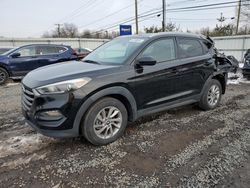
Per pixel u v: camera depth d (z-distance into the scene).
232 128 3.88
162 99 3.85
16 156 2.96
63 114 2.85
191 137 3.53
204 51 4.57
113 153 3.05
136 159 2.90
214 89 4.85
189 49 4.30
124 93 3.30
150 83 3.59
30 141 3.38
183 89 4.17
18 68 8.77
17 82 9.02
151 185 2.40
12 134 3.63
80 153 3.04
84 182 2.45
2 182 2.45
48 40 26.20
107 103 3.17
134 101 3.46
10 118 4.41
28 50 9.02
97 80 3.03
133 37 4.09
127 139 3.45
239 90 6.93
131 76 3.34
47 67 3.63
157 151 3.10
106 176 2.56
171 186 2.39
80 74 3.00
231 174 2.60
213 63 4.65
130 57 3.45
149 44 3.68
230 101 5.57
